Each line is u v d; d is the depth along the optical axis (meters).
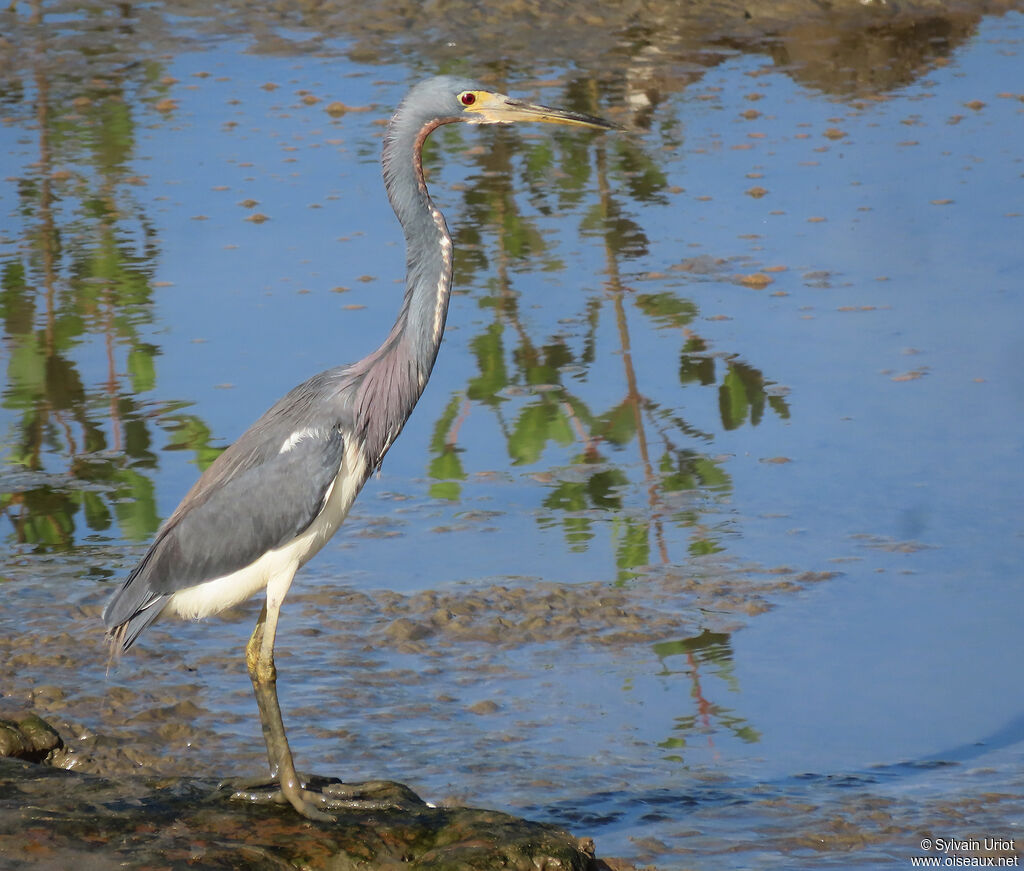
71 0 26.52
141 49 24.61
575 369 14.28
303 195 18.72
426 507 12.00
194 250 17.11
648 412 13.43
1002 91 22.11
